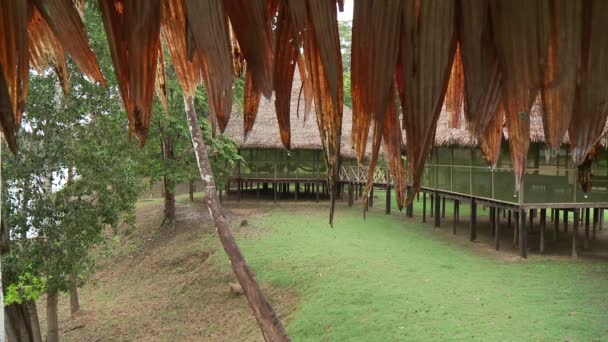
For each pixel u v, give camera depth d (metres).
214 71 0.56
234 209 19.59
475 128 0.57
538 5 0.53
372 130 0.58
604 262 10.74
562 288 8.80
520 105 0.53
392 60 0.53
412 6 0.53
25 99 0.60
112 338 10.03
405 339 7.02
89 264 8.25
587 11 0.52
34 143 7.31
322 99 0.57
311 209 19.47
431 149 0.53
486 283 9.30
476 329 7.08
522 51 0.53
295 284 10.28
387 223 16.38
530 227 15.23
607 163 11.09
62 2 0.61
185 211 19.62
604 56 0.51
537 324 7.11
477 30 0.53
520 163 0.54
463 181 13.96
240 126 19.89
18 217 7.00
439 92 0.52
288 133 0.62
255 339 8.63
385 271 10.39
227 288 11.32
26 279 7.10
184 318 10.45
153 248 15.82
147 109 0.59
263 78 0.57
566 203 11.22
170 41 0.72
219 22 0.56
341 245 13.12
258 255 12.57
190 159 15.80
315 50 0.57
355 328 7.71
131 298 12.37
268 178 21.08
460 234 14.52
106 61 6.88
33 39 0.74
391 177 0.61
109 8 0.59
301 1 0.57
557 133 0.52
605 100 0.51
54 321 9.20
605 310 7.55
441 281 9.52
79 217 7.64
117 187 8.30
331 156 0.56
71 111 7.30
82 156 7.58
